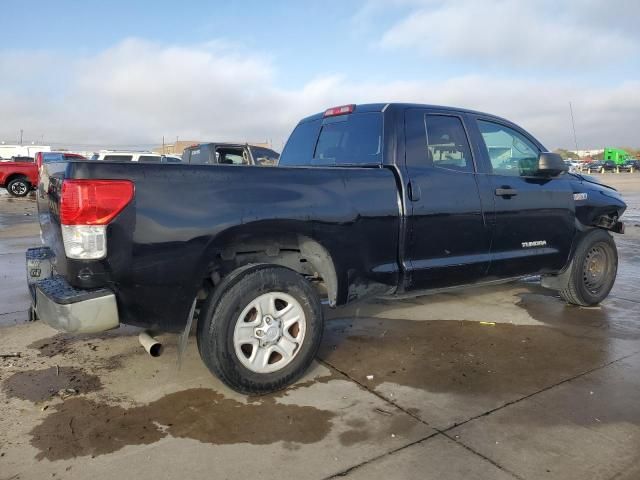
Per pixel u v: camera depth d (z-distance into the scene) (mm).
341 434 3090
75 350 4402
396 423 3217
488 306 5758
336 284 3865
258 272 3457
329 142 4875
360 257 3939
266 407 3422
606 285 5801
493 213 4699
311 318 3695
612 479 2662
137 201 3078
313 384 3768
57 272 3420
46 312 3156
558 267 5398
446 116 4652
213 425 3191
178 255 3207
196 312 3900
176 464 2789
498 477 2674
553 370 4012
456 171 4531
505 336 4777
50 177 3588
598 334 4840
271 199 3502
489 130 4965
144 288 3172
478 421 3238
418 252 4266
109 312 3105
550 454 2881
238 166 3463
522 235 4977
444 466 2771
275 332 3559
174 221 3176
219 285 3396
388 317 5344
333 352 4375
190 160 13375
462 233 4504
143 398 3539
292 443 2998
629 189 29156
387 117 4348
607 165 65875
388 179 4098
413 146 4363
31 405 3436
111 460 2822
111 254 3027
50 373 3938
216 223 3291
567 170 5102
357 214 3869
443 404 3463
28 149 65625
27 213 17125
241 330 3439
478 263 4637
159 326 3326
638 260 8617
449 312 5527
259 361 3521
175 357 4246
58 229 3217
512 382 3799
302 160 5137
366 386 3734
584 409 3389
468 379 3848
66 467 2758
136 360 4191
